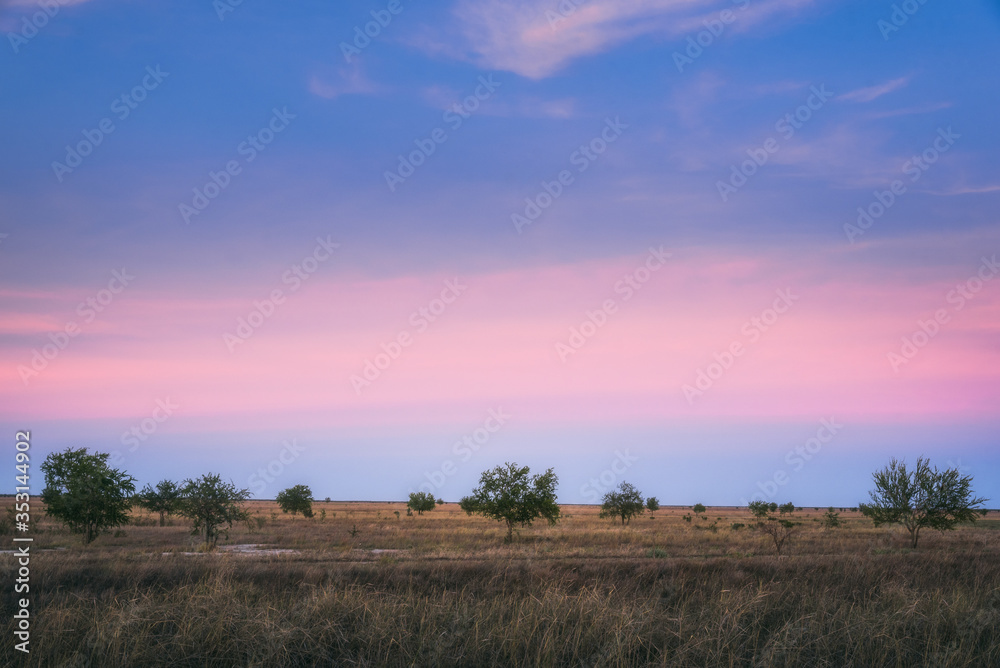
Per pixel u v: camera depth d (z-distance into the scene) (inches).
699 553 1234.0
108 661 370.9
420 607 454.9
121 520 1545.3
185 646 388.5
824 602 490.3
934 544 1552.7
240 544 1457.9
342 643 402.9
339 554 1028.5
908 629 446.6
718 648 398.3
